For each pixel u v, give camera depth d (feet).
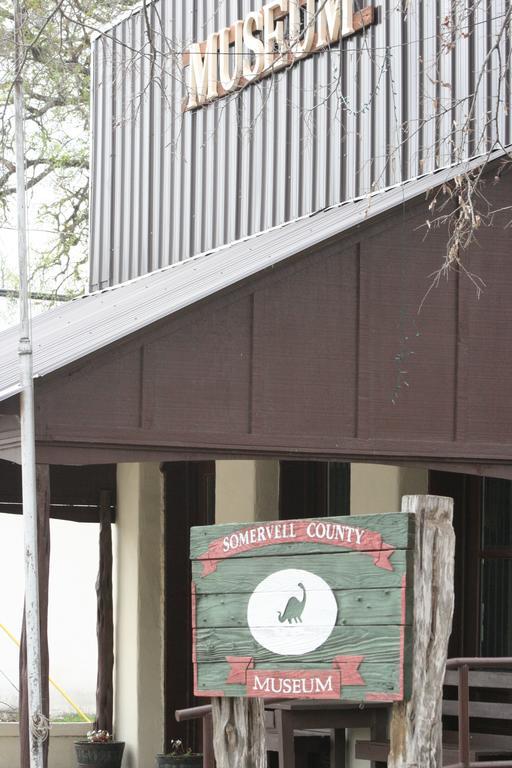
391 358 46.09
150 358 42.98
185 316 43.45
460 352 47.01
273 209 63.57
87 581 105.81
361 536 28.19
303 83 61.93
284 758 47.09
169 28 73.00
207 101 68.85
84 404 42.11
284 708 46.96
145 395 42.86
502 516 54.90
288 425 44.60
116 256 78.33
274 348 44.60
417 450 46.09
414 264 46.62
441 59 53.78
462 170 46.03
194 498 68.90
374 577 27.91
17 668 105.70
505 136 50.31
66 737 70.54
